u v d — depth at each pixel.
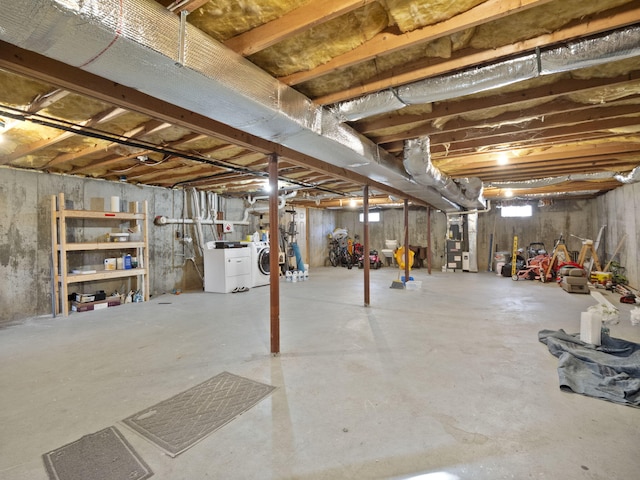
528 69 1.87
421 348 3.08
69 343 3.32
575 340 3.11
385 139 3.44
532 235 8.96
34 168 4.57
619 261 6.57
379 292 6.13
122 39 1.24
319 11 1.48
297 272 7.91
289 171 5.27
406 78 2.11
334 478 1.47
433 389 2.28
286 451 1.66
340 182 6.47
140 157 4.09
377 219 11.48
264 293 6.20
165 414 2.00
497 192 7.64
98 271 4.98
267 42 1.68
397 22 1.63
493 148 3.89
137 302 5.38
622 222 6.37
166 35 1.38
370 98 2.38
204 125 2.47
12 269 4.37
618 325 3.69
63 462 1.58
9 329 3.85
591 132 3.44
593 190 7.01
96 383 2.42
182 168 4.91
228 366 2.71
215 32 1.73
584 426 1.83
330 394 2.23
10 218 4.38
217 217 7.50
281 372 2.58
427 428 1.83
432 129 3.13
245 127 2.23
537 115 2.74
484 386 2.31
